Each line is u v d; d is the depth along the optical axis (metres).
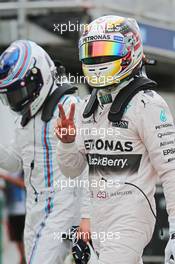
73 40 28.05
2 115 23.55
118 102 14.64
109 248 14.59
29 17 28.41
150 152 14.46
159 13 31.52
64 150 15.12
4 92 17.66
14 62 17.55
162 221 26.70
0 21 28.86
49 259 17.50
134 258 14.54
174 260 14.04
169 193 14.22
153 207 14.77
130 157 14.61
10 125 23.52
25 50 17.69
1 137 23.22
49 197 17.78
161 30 30.56
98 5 28.48
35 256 17.61
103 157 14.79
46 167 17.78
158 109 14.45
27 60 17.58
